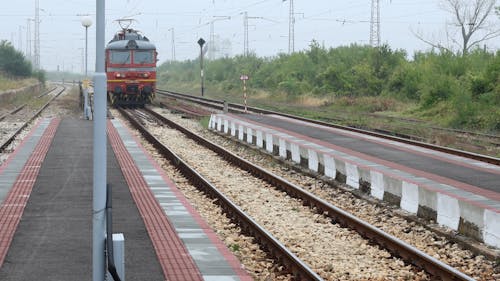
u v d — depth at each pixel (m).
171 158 23.53
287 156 24.42
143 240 11.59
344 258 11.52
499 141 28.72
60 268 9.77
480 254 11.83
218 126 35.31
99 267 6.90
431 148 25.36
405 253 11.31
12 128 34.62
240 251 11.88
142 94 50.91
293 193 17.41
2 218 13.18
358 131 31.56
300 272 10.12
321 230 13.59
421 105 42.62
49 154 23.81
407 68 52.41
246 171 21.70
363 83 55.47
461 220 13.13
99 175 6.92
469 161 21.89
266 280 10.17
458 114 35.84
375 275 10.46
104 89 7.04
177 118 42.47
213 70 100.12
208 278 9.49
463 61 48.69
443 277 10.02
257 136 28.22
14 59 101.12
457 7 65.62
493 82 38.41
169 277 9.49
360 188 18.03
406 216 14.79
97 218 6.90
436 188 16.80
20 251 10.71
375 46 60.53
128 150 25.36
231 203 14.78
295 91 65.00
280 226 14.01
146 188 17.00
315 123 36.31
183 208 14.49
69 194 15.98
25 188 16.78
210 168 22.52
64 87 109.94
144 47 50.16
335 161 19.72
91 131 32.72
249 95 71.94
